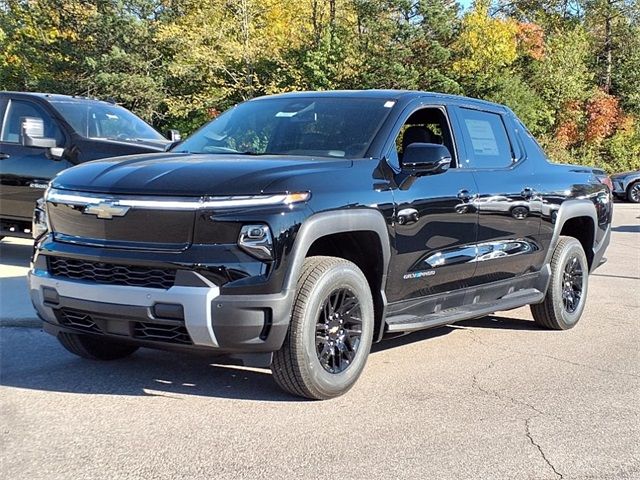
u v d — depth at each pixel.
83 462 3.64
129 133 9.38
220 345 4.10
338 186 4.50
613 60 42.06
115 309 4.16
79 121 8.94
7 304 6.90
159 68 30.38
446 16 30.89
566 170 7.17
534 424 4.39
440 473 3.64
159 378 5.04
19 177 8.77
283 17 31.61
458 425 4.33
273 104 5.80
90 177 4.48
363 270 4.94
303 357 4.33
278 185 4.18
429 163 4.85
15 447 3.81
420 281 5.21
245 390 4.82
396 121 5.25
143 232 4.17
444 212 5.30
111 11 30.91
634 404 4.82
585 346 6.42
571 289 7.14
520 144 6.68
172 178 4.25
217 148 5.43
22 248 10.49
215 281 4.03
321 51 30.20
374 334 4.97
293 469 3.63
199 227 4.07
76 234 4.41
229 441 3.96
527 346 6.37
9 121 9.05
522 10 42.16
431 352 6.05
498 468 3.73
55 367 5.27
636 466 3.81
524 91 32.91
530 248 6.44
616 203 25.61
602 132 37.47
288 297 4.17
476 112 6.22
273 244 4.09
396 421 4.35
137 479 3.47
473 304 5.97
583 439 4.18
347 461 3.75
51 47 32.25
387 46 30.44
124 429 4.09
